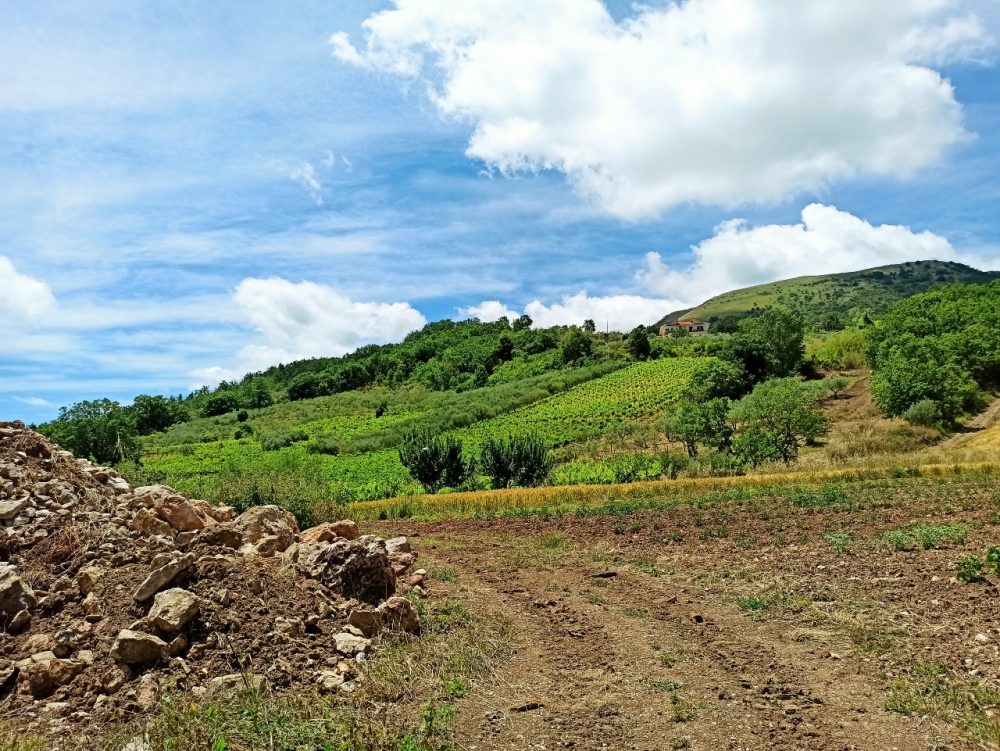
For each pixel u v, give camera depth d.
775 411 40.84
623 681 7.09
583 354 119.50
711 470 36.38
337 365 169.38
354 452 76.19
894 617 8.73
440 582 11.92
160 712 5.65
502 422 79.44
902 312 70.94
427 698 6.46
